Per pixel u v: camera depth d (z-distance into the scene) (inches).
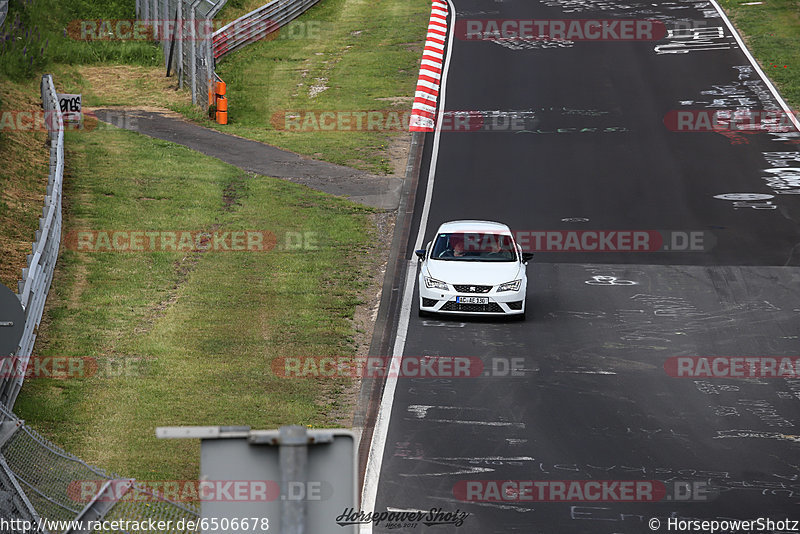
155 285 2974.9
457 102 5423.2
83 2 7052.2
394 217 3841.0
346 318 2819.9
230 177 4205.2
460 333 2738.7
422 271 2896.2
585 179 4315.9
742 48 6235.2
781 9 6978.4
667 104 5344.5
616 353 2598.4
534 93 5541.3
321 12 7347.4
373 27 6953.7
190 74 5629.9
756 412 2202.3
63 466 1702.8
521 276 2856.8
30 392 2197.3
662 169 4443.9
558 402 2251.5
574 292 3122.5
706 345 2664.9
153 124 5059.1
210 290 2962.6
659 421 2140.7
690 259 3435.0
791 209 3961.6
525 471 1870.1
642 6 7194.9
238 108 5462.6
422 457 1934.1
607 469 1883.6
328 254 3380.9
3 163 3880.4
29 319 2400.3
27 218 3393.2
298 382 2333.9
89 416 2079.2
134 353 2460.6
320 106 5462.6
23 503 1432.1
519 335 2733.8
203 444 574.6
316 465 571.2
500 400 2257.6
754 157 4596.5
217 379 2317.9
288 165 4488.2
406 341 2664.9
